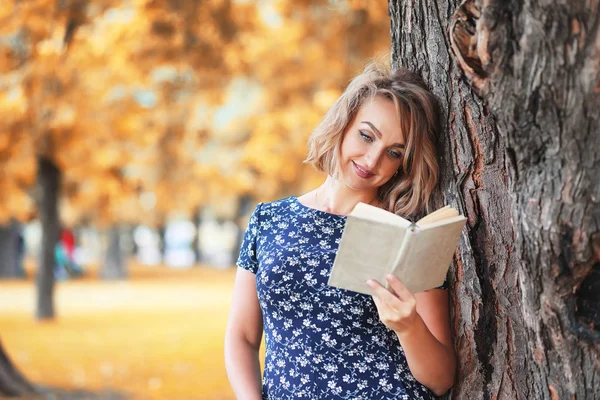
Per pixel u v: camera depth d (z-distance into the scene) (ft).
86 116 43.21
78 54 37.70
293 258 9.58
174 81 40.04
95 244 179.42
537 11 7.16
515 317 9.12
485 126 9.21
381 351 9.35
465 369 9.53
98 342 41.50
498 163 9.17
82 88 40.65
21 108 40.73
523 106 7.39
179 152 59.36
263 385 9.78
